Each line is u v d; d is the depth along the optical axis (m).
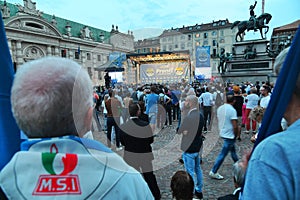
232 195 1.67
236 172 1.66
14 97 0.76
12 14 41.75
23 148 0.75
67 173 0.69
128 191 0.76
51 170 0.69
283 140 0.71
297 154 0.68
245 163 1.06
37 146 0.72
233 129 3.69
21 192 0.69
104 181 0.71
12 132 0.93
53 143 0.71
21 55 36.91
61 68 0.77
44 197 0.69
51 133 0.75
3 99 0.93
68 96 0.73
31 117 0.72
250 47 18.89
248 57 18.56
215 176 3.87
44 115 0.72
